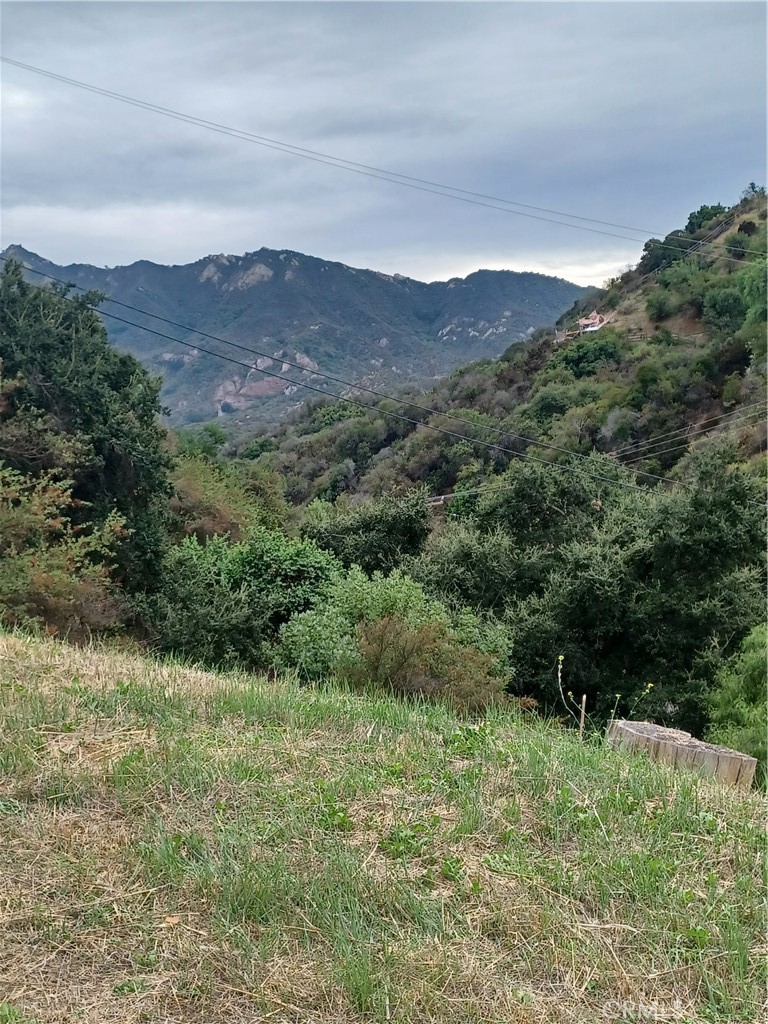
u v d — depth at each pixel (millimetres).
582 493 24594
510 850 4059
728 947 3416
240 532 33312
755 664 14812
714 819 4668
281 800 4316
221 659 16781
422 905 3455
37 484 18797
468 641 14680
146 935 3148
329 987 2955
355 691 9047
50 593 15484
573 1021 2947
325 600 17781
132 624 18531
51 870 3496
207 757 4723
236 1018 2807
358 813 4297
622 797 4762
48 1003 2783
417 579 21516
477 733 5684
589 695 19875
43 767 4383
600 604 19062
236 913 3320
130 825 3939
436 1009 2916
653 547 19156
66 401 22812
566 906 3607
